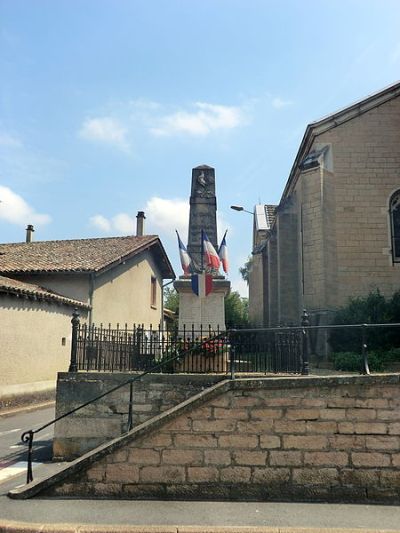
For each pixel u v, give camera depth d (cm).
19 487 701
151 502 659
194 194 1445
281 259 1920
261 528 568
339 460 677
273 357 939
